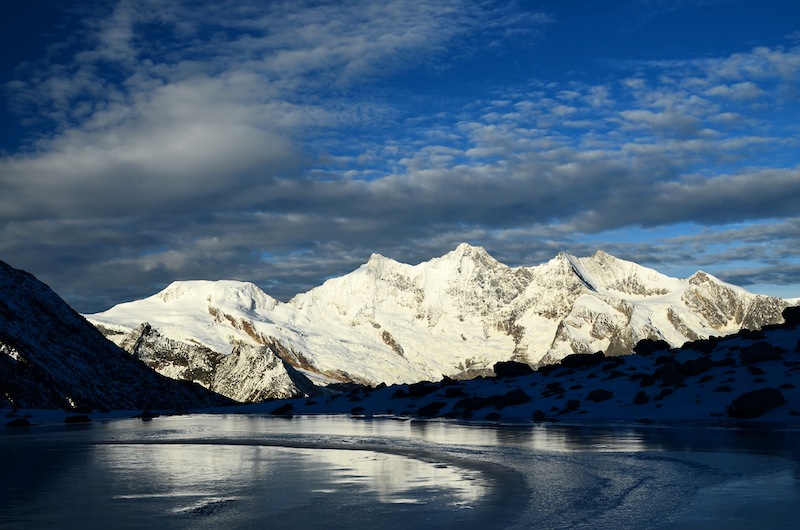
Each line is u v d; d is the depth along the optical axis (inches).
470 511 1275.8
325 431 3412.9
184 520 1243.8
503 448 2345.0
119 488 1604.3
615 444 2346.2
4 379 5526.6
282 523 1208.8
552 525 1145.4
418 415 4741.6
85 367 6786.4
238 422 4537.4
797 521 1130.0
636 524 1137.4
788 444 2150.6
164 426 4106.8
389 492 1502.2
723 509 1229.1
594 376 4665.4
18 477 1803.6
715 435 2488.9
